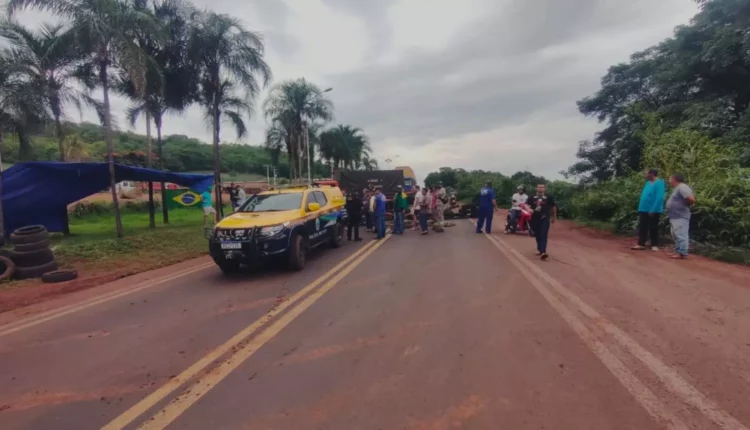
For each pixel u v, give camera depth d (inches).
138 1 732.0
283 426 128.3
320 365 171.3
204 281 353.1
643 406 131.5
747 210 390.6
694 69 752.3
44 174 646.5
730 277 296.4
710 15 727.1
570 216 839.1
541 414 128.9
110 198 1371.8
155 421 135.6
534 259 381.7
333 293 285.4
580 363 163.2
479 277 316.2
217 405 143.4
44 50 609.6
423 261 392.5
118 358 191.6
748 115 620.1
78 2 526.6
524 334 195.6
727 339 183.0
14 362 194.2
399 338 197.0
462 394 143.0
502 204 1248.2
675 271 319.3
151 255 510.0
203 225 835.4
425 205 610.9
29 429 135.3
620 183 671.8
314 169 2209.6
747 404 131.3
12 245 505.4
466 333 200.1
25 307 303.0
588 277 304.7
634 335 190.1
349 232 574.9
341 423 128.5
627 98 1013.8
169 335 218.7
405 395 144.1
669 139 541.0
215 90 818.2
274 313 245.8
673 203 379.6
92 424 136.3
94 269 438.6
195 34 750.5
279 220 366.0
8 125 526.6
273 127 1424.7
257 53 796.6
